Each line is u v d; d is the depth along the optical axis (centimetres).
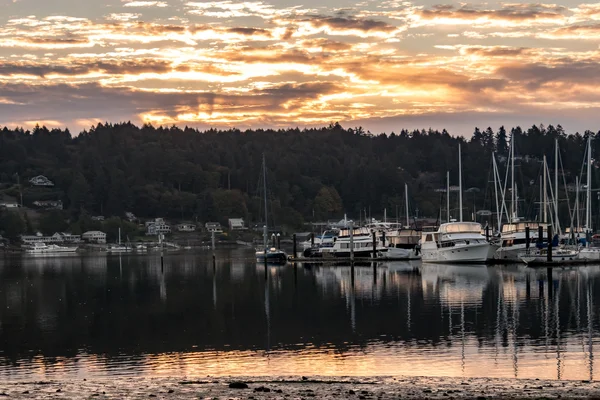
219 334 5953
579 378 4259
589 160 13525
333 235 17700
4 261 19762
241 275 11950
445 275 10488
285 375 4388
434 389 3516
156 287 10075
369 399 3256
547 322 6156
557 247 12062
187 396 3291
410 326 6078
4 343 5797
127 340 5809
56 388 3528
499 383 3756
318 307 7412
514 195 16175
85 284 10844
